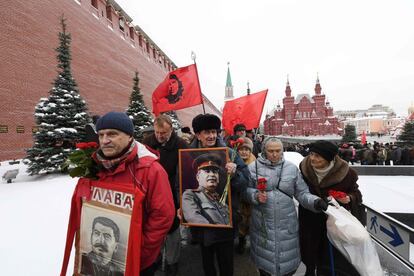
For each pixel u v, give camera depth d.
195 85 3.88
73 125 8.78
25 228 3.68
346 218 1.80
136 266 1.32
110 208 1.44
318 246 2.18
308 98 57.56
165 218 1.42
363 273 1.67
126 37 27.33
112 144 1.37
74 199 1.60
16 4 11.62
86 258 1.50
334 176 2.05
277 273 2.01
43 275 2.42
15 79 10.99
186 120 38.44
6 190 6.20
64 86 8.98
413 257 1.98
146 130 4.01
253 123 4.70
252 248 2.21
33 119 11.67
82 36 17.53
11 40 11.05
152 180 1.40
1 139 9.99
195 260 2.79
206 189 2.00
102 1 22.69
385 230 1.87
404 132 28.41
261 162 2.20
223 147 2.10
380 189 5.64
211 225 1.95
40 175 8.23
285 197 2.06
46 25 13.81
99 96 18.11
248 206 2.92
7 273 2.45
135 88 14.96
